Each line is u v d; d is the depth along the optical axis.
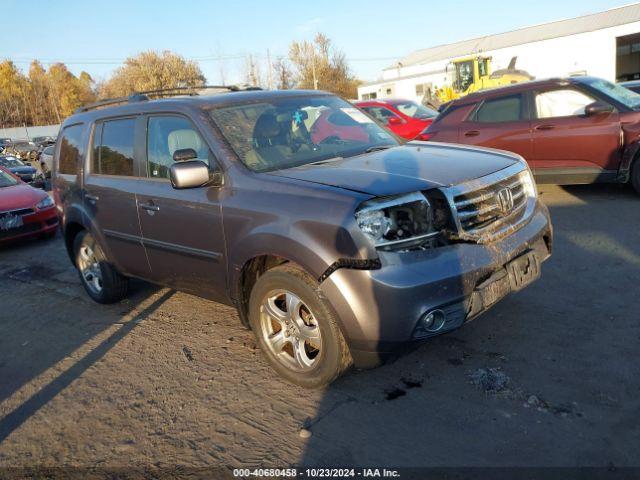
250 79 53.22
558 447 2.73
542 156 7.70
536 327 3.98
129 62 53.25
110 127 4.90
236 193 3.61
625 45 42.06
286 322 3.49
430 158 3.74
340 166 3.60
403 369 3.62
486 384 3.33
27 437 3.39
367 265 2.94
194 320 4.90
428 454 2.80
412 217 3.05
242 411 3.38
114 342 4.63
